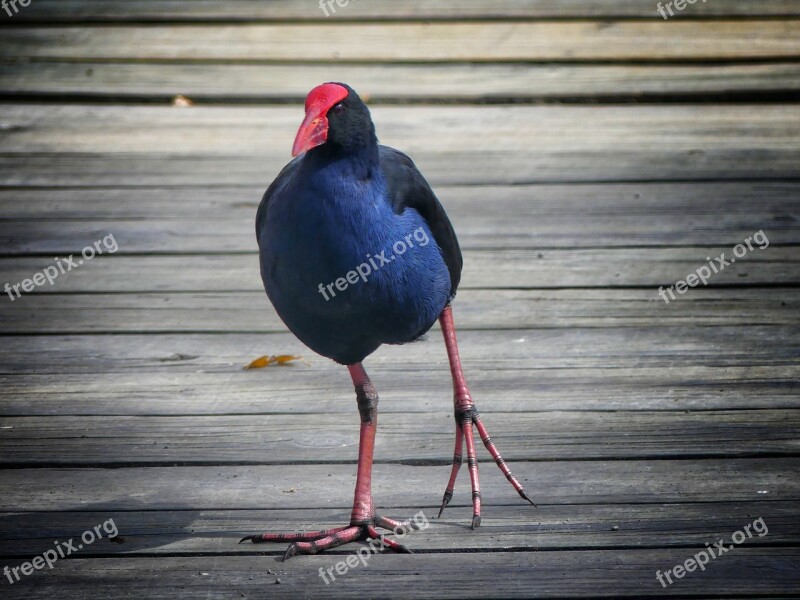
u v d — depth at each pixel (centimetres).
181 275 997
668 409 779
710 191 1118
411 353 874
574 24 1491
